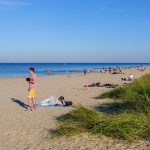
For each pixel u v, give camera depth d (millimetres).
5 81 41938
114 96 18469
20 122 12898
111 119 10273
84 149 8938
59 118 13102
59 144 9531
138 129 9750
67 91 25594
